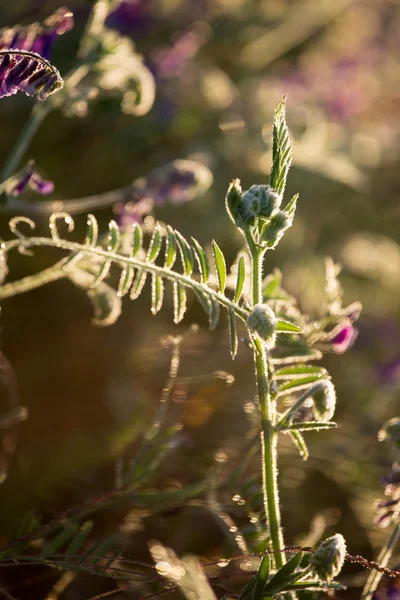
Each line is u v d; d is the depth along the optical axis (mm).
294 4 1127
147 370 747
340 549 435
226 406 714
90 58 583
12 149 855
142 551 584
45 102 574
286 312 521
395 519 504
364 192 1062
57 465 624
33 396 700
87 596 556
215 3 1039
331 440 700
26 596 559
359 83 1291
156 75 931
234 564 543
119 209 594
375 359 883
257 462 637
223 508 546
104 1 591
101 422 691
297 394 548
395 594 490
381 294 1035
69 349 745
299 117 1040
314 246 998
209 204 898
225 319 832
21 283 516
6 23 770
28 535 515
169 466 607
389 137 1261
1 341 732
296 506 623
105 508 576
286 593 461
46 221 779
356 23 1400
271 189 447
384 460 663
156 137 916
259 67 1115
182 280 464
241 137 971
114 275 804
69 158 876
